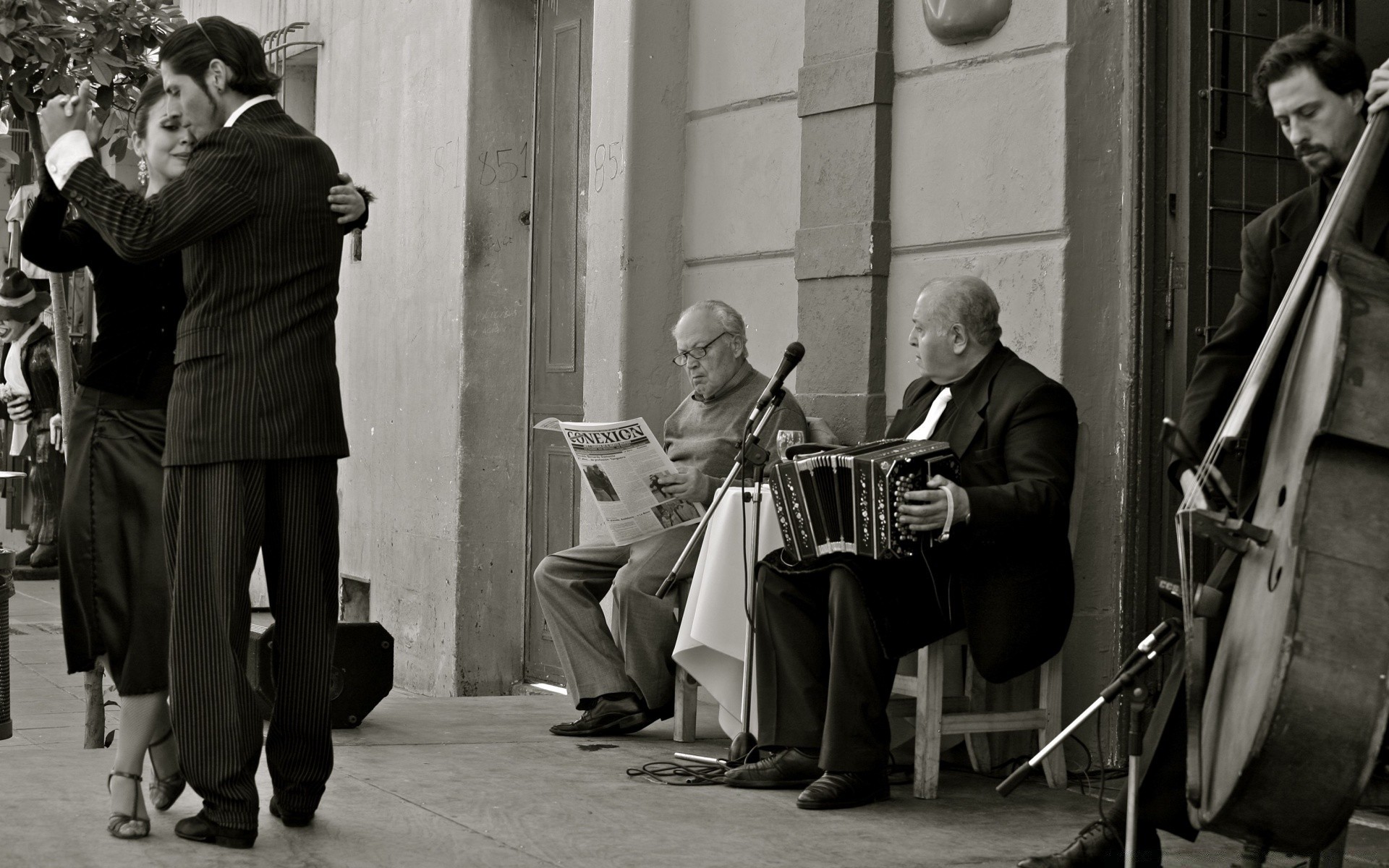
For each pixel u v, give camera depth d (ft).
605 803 15.15
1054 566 15.12
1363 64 10.89
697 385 19.39
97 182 12.40
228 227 12.73
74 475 13.41
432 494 28.22
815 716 15.84
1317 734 8.55
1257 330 11.82
